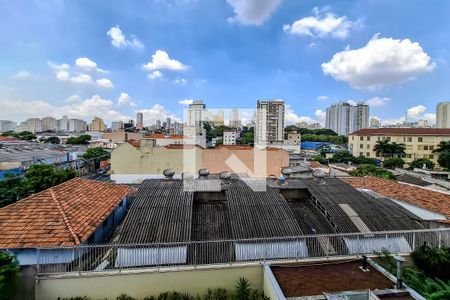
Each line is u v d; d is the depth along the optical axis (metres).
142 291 7.91
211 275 8.18
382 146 64.94
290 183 14.72
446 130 66.06
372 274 7.92
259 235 9.89
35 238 8.67
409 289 6.89
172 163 37.47
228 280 8.24
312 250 9.57
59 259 8.09
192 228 10.72
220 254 9.21
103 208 11.92
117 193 14.41
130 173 37.31
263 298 7.58
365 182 19.25
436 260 8.64
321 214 12.23
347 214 11.52
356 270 8.16
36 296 7.50
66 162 39.97
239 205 11.66
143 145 37.44
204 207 12.32
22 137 93.31
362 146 72.50
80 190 13.27
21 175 21.45
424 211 13.58
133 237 9.43
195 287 8.12
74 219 10.03
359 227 10.81
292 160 45.59
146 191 12.70
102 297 7.75
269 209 11.45
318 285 7.32
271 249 9.27
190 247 9.27
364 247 9.65
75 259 8.15
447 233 10.03
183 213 10.80
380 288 7.16
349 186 14.45
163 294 7.72
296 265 8.41
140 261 8.65
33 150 46.38
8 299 7.06
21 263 8.27
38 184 18.80
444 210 13.13
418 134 65.00
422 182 27.34
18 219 9.60
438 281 8.12
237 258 8.99
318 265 8.44
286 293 6.92
